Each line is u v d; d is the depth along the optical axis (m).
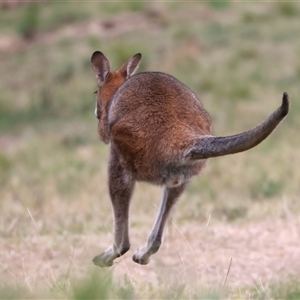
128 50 51.72
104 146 42.53
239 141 14.73
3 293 14.95
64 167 38.34
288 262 20.20
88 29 60.84
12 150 43.78
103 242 22.94
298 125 41.28
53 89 52.84
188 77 49.16
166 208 18.05
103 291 14.77
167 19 59.75
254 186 32.38
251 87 46.84
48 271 18.91
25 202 31.86
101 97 19.59
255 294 16.27
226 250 21.72
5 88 54.91
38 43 61.38
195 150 15.54
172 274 17.97
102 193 33.34
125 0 65.88
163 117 16.62
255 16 57.94
